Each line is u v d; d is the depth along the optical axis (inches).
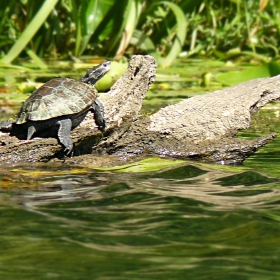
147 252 265.9
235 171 426.3
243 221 304.0
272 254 263.0
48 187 379.6
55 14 1067.9
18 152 439.8
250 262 253.8
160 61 1022.4
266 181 394.6
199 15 1151.6
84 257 259.4
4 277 239.0
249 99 505.4
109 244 275.3
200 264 251.9
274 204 335.9
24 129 451.2
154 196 354.9
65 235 286.2
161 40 1118.4
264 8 1134.4
